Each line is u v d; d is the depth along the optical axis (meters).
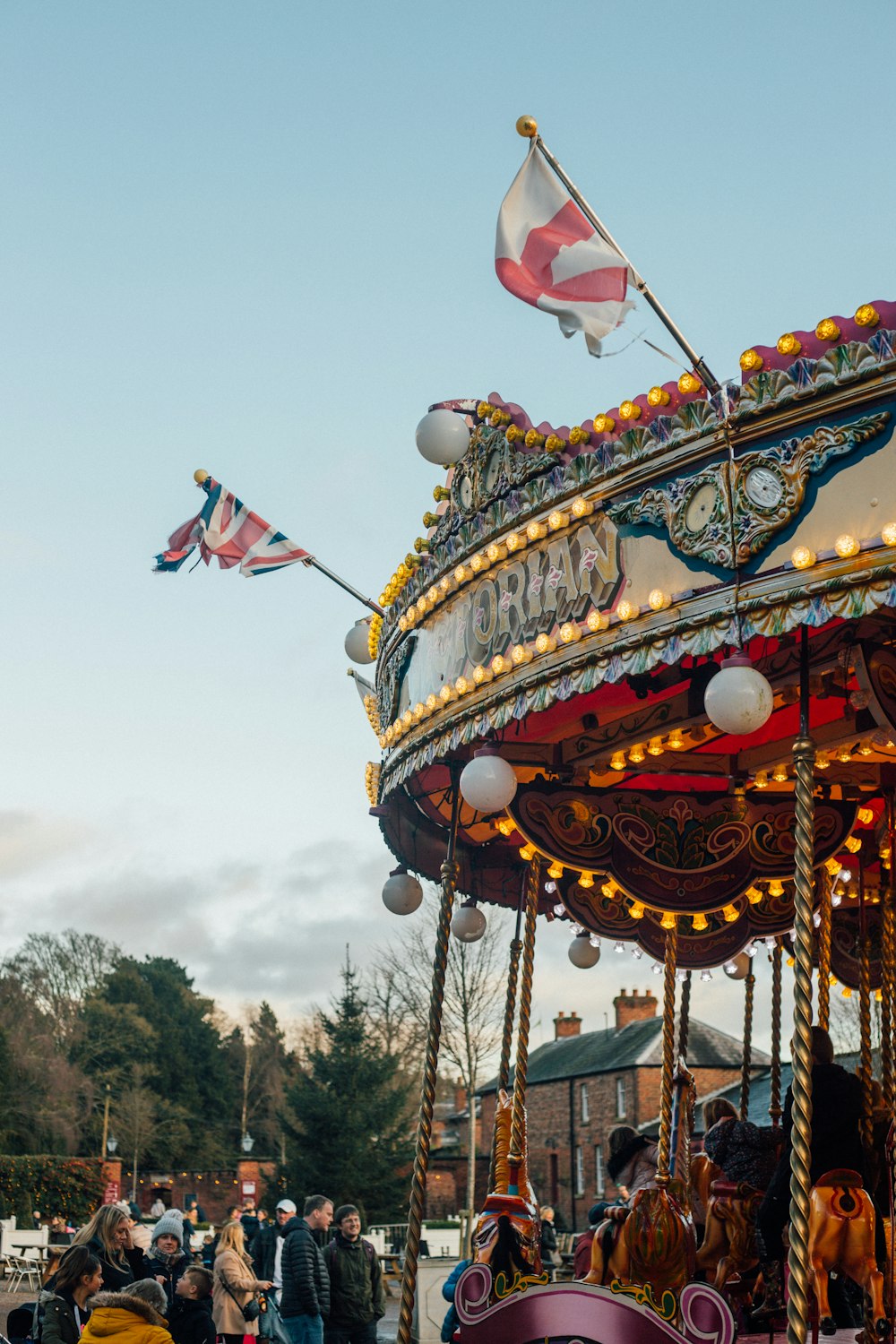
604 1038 54.53
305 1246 11.91
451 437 7.55
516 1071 9.49
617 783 10.97
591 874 10.62
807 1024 5.75
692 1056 49.19
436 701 8.12
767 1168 8.48
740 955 11.98
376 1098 45.09
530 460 7.20
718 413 6.17
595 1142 51.03
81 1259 8.55
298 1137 45.00
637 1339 7.06
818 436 5.84
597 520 6.79
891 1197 6.99
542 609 7.13
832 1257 6.86
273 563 10.46
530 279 6.42
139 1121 71.06
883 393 5.68
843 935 12.21
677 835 9.83
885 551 5.58
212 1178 63.88
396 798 10.56
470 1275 7.80
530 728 9.14
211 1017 86.38
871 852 10.92
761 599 5.94
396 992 41.94
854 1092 7.43
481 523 7.65
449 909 8.38
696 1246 8.54
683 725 8.45
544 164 6.48
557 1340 7.35
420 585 8.62
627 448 6.57
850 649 7.29
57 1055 68.38
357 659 10.58
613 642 6.57
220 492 10.61
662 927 11.06
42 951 78.00
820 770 10.02
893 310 5.71
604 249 6.28
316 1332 11.82
